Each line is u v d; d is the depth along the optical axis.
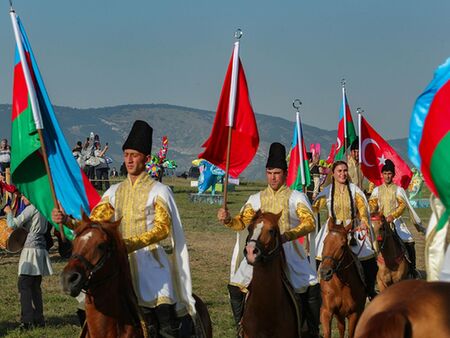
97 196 9.11
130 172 8.45
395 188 16.11
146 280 8.26
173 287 8.45
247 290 9.71
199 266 20.19
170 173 63.81
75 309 14.75
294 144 14.02
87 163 37.00
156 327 8.23
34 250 13.11
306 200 9.86
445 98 7.15
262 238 8.83
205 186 38.16
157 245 8.40
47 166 8.54
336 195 12.88
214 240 24.91
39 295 13.31
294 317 9.34
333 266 11.10
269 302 9.05
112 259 7.58
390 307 5.89
